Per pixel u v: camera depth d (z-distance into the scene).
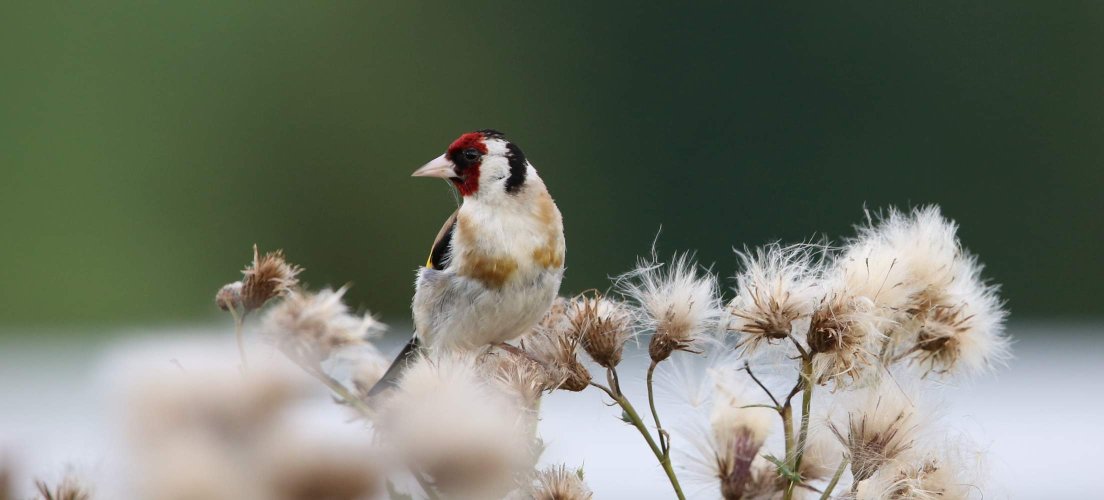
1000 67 18.67
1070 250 18.09
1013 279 18.19
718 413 2.78
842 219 18.56
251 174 18.20
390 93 19.30
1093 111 18.41
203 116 18.09
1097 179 18.23
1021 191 18.44
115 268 17.27
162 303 17.36
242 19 18.45
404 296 18.16
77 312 16.94
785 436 2.63
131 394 1.59
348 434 1.65
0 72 17.45
